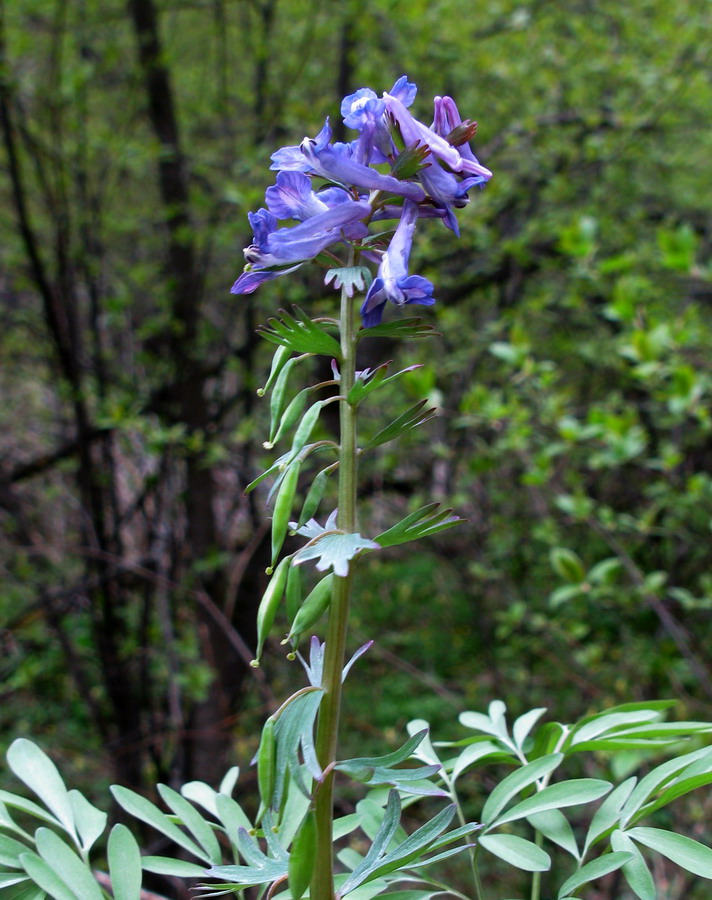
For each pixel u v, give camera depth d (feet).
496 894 19.04
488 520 24.48
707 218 26.55
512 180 23.44
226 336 24.67
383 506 25.64
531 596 25.26
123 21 24.47
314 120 23.16
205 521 23.43
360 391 4.00
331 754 4.01
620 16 22.47
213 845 4.98
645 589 14.30
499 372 22.39
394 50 23.59
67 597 22.99
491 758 5.77
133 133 24.82
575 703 23.04
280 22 25.12
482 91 23.98
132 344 25.55
